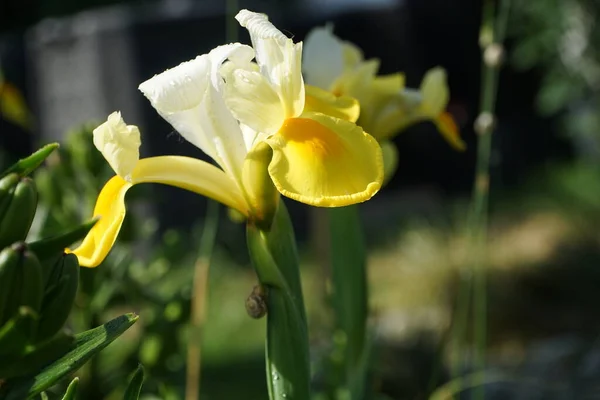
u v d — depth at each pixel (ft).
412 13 7.29
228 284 5.21
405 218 6.51
